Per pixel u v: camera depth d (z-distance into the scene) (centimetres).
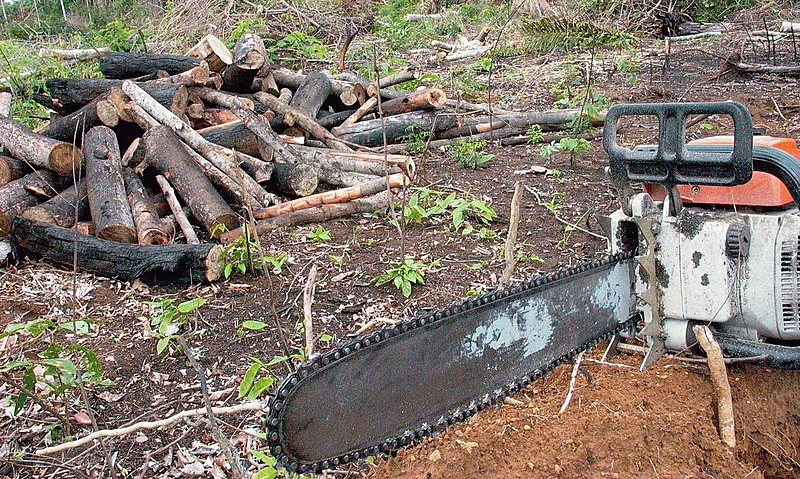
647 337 309
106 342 412
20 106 928
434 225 578
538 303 275
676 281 294
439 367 250
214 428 245
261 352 398
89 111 645
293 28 1370
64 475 303
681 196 320
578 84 1107
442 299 453
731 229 278
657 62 1295
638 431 279
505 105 1026
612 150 293
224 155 620
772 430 304
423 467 270
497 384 269
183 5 1398
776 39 1347
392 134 792
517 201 303
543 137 832
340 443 228
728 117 877
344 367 224
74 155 577
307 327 289
